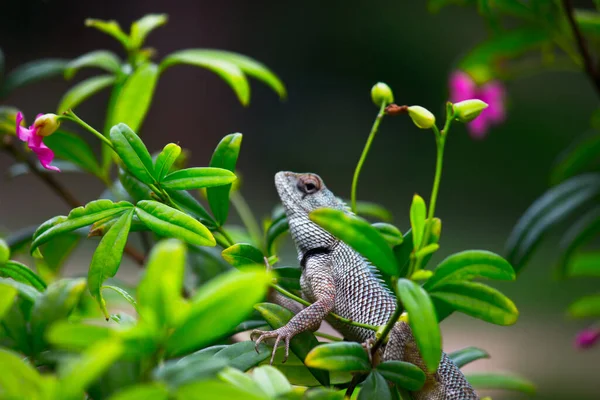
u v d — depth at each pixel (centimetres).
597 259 152
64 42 502
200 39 525
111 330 111
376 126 126
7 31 493
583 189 142
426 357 115
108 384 114
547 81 524
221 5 527
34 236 121
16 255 137
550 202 142
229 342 129
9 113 137
